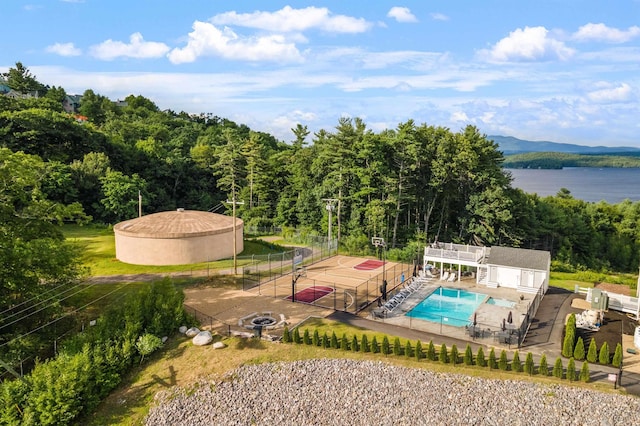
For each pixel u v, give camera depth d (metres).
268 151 118.44
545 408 22.17
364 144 70.75
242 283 41.47
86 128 89.75
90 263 46.94
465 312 35.84
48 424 21.69
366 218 73.00
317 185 84.69
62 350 26.42
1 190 30.47
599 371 25.42
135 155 94.69
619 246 84.38
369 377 25.14
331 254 58.06
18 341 26.48
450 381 24.55
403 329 31.47
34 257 28.36
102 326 28.11
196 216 53.62
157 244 46.31
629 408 21.89
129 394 24.89
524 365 25.23
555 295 40.97
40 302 28.16
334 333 28.31
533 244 79.88
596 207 90.38
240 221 54.91
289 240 69.00
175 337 29.75
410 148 68.19
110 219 78.44
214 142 125.62
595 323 32.31
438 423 21.75
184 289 39.31
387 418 22.23
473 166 69.06
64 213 33.62
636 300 35.78
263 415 22.83
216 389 24.58
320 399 23.69
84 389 23.42
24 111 78.00
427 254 46.88
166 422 22.64
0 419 21.53
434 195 73.38
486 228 68.00
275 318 33.00
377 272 48.31
